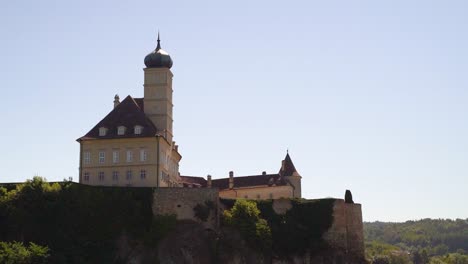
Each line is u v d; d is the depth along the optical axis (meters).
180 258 107.00
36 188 102.25
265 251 114.62
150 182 118.25
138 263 104.50
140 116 124.25
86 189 105.56
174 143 141.25
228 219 114.12
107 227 104.88
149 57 130.50
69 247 100.38
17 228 99.31
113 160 120.25
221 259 110.12
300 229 120.25
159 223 107.81
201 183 167.88
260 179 159.75
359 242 127.69
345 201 130.75
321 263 119.81
